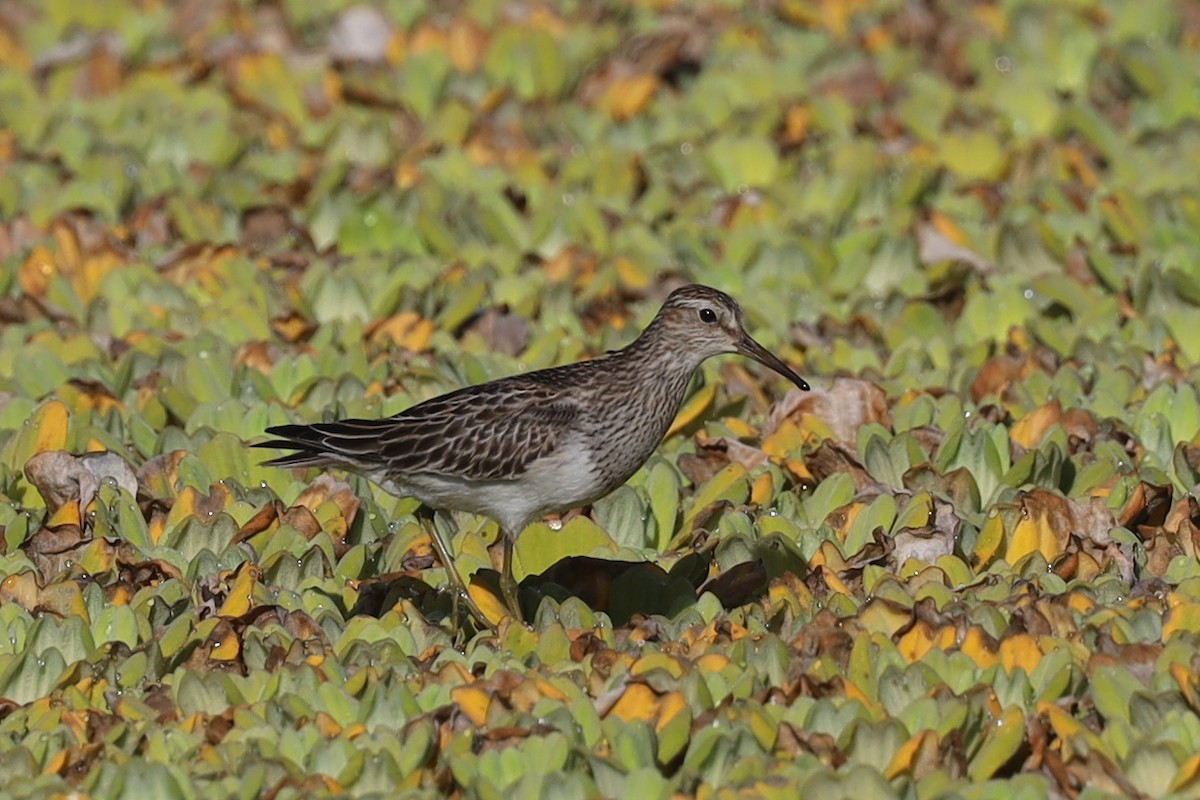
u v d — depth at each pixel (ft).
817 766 30.12
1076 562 37.81
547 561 39.14
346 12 73.87
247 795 29.55
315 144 65.87
